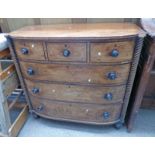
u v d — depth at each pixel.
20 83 1.57
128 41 1.06
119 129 1.58
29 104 1.63
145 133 1.52
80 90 1.32
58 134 1.57
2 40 1.30
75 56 1.15
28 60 1.28
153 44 1.06
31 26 1.54
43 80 1.35
